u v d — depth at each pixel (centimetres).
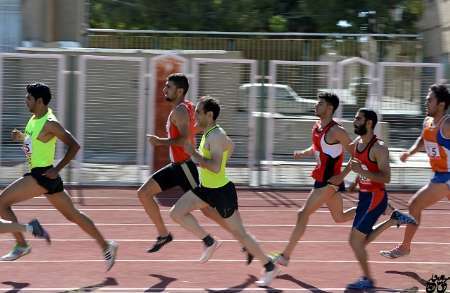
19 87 4262
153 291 2161
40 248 2728
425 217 3609
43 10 6056
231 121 4359
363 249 2248
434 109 2388
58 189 2291
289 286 2258
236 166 4428
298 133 4397
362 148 2248
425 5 7350
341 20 7212
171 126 2458
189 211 2286
